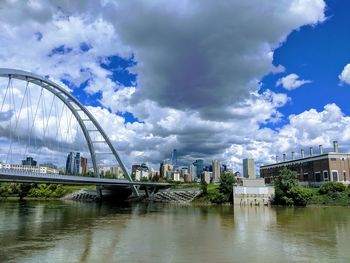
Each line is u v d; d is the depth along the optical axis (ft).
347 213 259.19
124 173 472.44
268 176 630.74
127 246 127.03
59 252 114.83
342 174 428.56
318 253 114.21
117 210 312.29
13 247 122.42
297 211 286.25
